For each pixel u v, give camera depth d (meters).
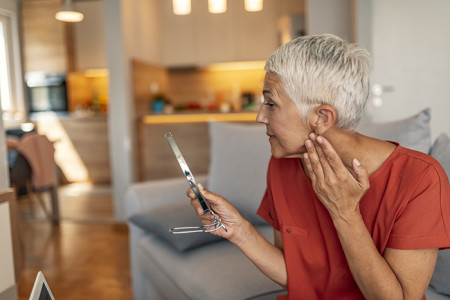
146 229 1.77
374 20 3.28
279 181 0.99
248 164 1.88
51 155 3.71
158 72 5.06
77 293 2.29
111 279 2.49
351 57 0.76
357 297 0.91
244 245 0.94
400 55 3.27
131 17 3.99
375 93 3.33
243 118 4.50
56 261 2.82
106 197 4.93
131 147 3.88
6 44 4.44
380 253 0.81
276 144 0.84
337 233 0.82
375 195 0.81
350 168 0.83
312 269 0.94
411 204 0.77
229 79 5.72
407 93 3.29
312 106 0.77
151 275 1.74
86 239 3.35
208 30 5.25
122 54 3.72
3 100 4.41
